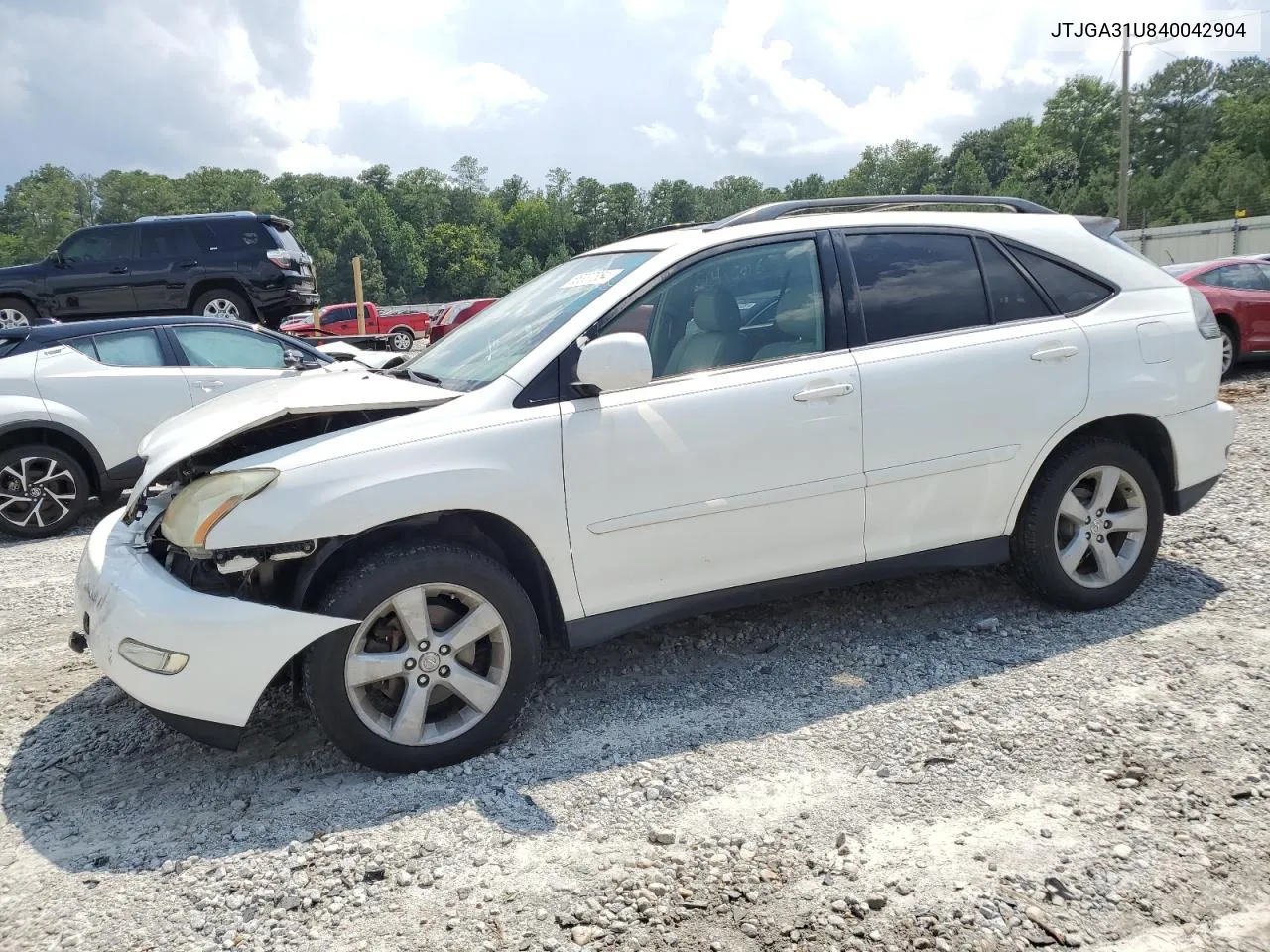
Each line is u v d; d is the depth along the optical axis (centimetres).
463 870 271
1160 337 425
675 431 350
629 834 284
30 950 247
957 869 259
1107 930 234
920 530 394
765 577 374
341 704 314
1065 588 419
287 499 306
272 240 1474
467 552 326
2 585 605
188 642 304
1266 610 420
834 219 397
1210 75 9162
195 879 274
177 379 796
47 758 359
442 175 13575
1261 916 237
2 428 730
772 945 234
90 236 1423
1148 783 294
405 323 3509
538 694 387
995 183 11212
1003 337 400
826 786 304
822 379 370
